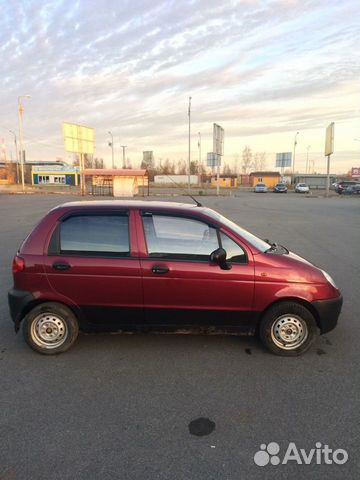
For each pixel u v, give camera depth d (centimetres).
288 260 395
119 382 340
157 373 356
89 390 326
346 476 236
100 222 393
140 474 233
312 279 388
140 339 430
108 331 401
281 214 2027
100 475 232
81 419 287
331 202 3152
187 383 339
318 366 374
